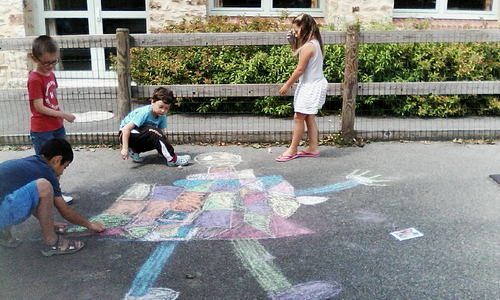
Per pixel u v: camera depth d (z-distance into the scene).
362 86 5.46
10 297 2.61
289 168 4.70
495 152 5.18
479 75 6.79
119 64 5.29
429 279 2.76
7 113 6.73
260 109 6.73
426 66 6.62
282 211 3.69
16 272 2.86
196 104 6.79
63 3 9.16
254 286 2.70
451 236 3.28
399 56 6.72
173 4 8.62
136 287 2.70
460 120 6.48
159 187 4.19
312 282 2.73
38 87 3.61
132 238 3.27
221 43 5.36
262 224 3.46
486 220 3.53
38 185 2.90
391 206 3.78
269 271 2.85
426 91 5.50
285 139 5.53
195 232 3.34
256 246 3.15
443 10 9.54
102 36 5.31
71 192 4.09
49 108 3.69
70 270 2.88
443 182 4.30
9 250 3.11
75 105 7.34
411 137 5.60
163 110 4.67
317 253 3.05
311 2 9.45
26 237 3.29
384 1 8.85
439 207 3.76
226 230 3.37
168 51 6.88
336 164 4.81
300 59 4.67
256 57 6.60
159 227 3.42
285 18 8.12
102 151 5.26
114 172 4.59
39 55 3.52
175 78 6.75
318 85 4.77
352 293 2.63
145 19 9.28
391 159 4.95
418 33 5.36
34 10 9.05
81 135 5.42
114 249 3.12
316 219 3.55
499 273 2.82
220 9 9.26
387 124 6.18
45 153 3.06
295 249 3.11
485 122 6.32
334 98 6.67
